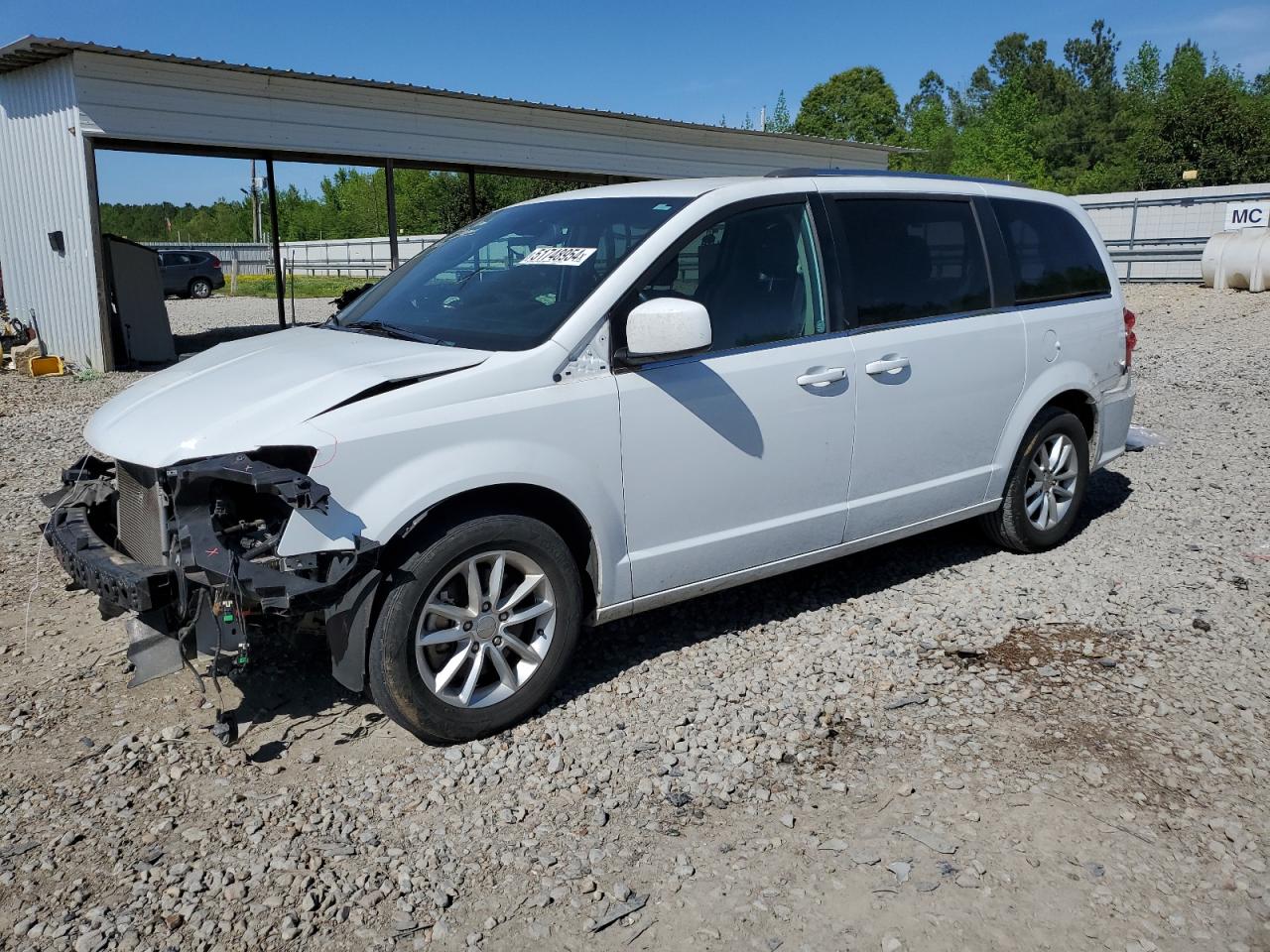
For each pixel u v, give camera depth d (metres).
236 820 3.11
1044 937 2.59
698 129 20.97
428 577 3.34
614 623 4.60
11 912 2.70
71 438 8.98
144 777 3.35
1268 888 2.76
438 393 3.37
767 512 4.18
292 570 3.09
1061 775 3.30
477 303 4.01
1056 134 69.38
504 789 3.28
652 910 2.71
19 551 5.66
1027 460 5.21
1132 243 24.83
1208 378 10.98
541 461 3.51
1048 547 5.47
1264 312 17.39
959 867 2.86
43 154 13.48
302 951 2.57
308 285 39.06
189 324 21.70
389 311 4.30
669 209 4.04
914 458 4.66
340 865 2.90
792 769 3.37
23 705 3.82
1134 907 2.69
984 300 4.95
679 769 3.38
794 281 4.24
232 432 3.25
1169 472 7.07
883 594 4.89
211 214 80.38
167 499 3.33
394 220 16.73
